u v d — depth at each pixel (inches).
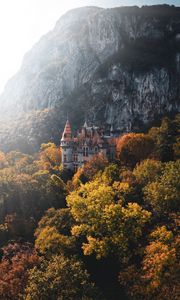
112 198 3297.2
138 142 4877.0
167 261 2539.4
